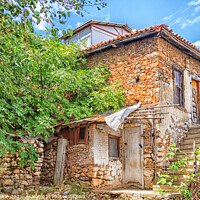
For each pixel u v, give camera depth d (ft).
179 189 22.47
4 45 14.51
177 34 33.24
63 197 26.30
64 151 34.09
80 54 37.68
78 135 33.14
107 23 51.72
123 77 34.86
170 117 32.76
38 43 27.20
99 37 51.08
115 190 28.43
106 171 31.63
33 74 23.98
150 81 31.96
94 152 30.81
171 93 33.76
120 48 35.96
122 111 27.91
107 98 32.83
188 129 36.47
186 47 35.78
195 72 40.60
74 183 31.32
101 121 28.35
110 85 33.86
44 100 27.04
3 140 22.25
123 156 33.63
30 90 24.20
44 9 14.26
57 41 29.71
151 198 24.50
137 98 32.81
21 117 26.16
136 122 29.66
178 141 33.68
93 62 39.04
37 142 31.63
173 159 30.68
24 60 22.04
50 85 27.32
